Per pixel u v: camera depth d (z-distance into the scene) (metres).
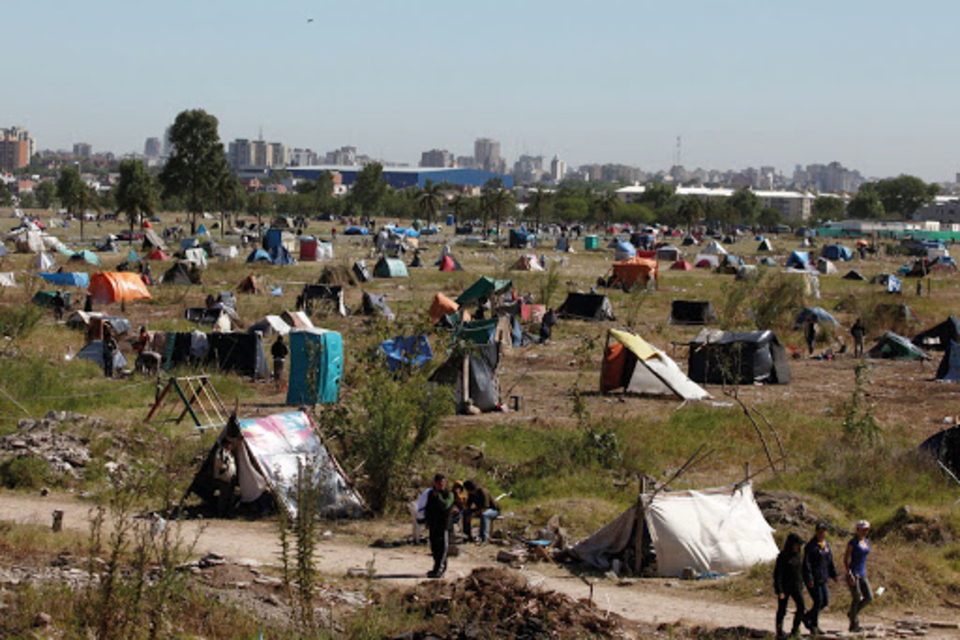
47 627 13.13
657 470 26.61
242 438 22.19
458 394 33.53
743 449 28.92
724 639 15.22
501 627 14.59
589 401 36.53
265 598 15.50
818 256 130.25
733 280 89.25
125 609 12.67
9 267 79.62
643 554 19.48
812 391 40.00
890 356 49.50
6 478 23.31
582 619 15.06
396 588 16.56
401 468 23.48
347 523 21.98
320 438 23.33
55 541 18.22
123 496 18.45
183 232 139.25
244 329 51.50
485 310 53.69
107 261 90.75
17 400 31.50
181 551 17.95
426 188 165.50
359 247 120.25
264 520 21.59
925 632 16.16
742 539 19.67
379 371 24.56
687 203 194.88
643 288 71.31
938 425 33.31
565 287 77.25
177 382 31.22
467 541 20.80
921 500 24.16
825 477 25.64
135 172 144.88
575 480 25.27
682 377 37.41
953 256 145.75
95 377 36.69
